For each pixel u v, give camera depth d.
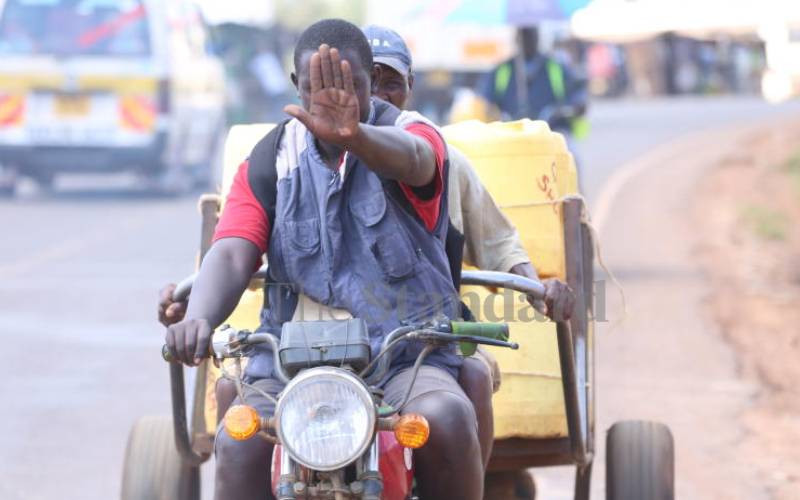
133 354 26.34
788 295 32.97
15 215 48.34
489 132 14.71
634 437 14.77
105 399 23.03
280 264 11.23
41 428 21.30
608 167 65.12
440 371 11.03
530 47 34.00
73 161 50.56
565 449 14.20
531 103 33.72
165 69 50.25
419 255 11.06
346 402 9.48
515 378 14.00
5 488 18.39
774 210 49.75
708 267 37.12
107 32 50.25
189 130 53.69
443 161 11.22
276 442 9.98
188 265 36.75
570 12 33.75
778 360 26.11
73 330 28.36
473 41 79.31
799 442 20.62
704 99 131.38
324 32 10.99
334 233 10.98
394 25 45.66
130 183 60.28
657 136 82.50
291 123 11.43
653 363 25.86
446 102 79.75
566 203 14.53
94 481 18.77
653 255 39.28
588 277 14.74
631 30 87.38
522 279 11.77
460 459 10.47
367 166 10.51
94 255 38.50
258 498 10.54
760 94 145.75
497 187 14.54
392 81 13.83
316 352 10.09
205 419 14.22
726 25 87.00
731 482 18.77
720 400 23.17
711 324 29.34
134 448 14.59
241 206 11.34
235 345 10.39
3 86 49.94
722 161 67.31
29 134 50.00
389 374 10.94
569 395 13.03
